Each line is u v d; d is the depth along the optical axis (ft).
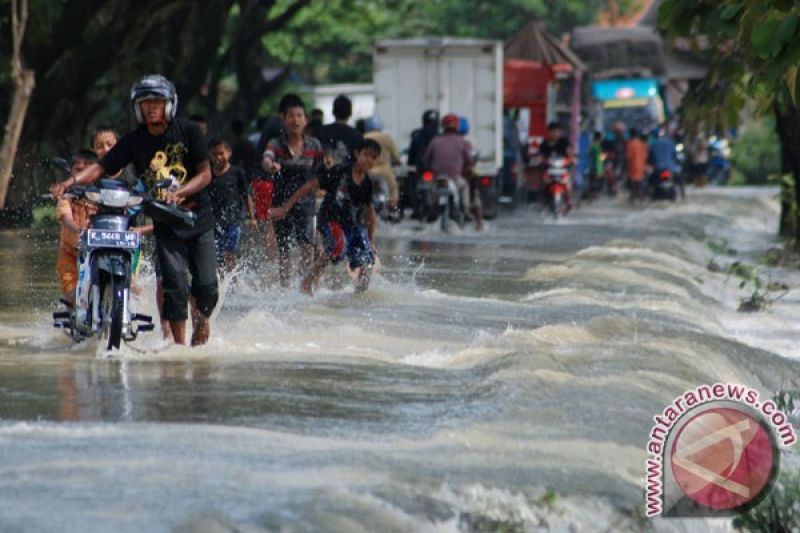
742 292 147.84
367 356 84.94
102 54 225.56
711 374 84.58
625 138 407.44
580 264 148.36
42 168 218.18
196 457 53.88
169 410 64.34
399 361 83.30
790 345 111.24
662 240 196.65
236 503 47.29
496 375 74.33
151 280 113.70
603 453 59.52
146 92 80.18
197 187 82.23
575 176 315.78
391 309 108.17
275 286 119.55
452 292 123.13
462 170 216.95
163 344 86.22
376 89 264.52
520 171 282.36
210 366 78.43
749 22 95.71
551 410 66.23
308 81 498.69
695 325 108.88
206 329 86.38
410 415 65.16
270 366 78.79
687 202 334.03
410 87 263.70
